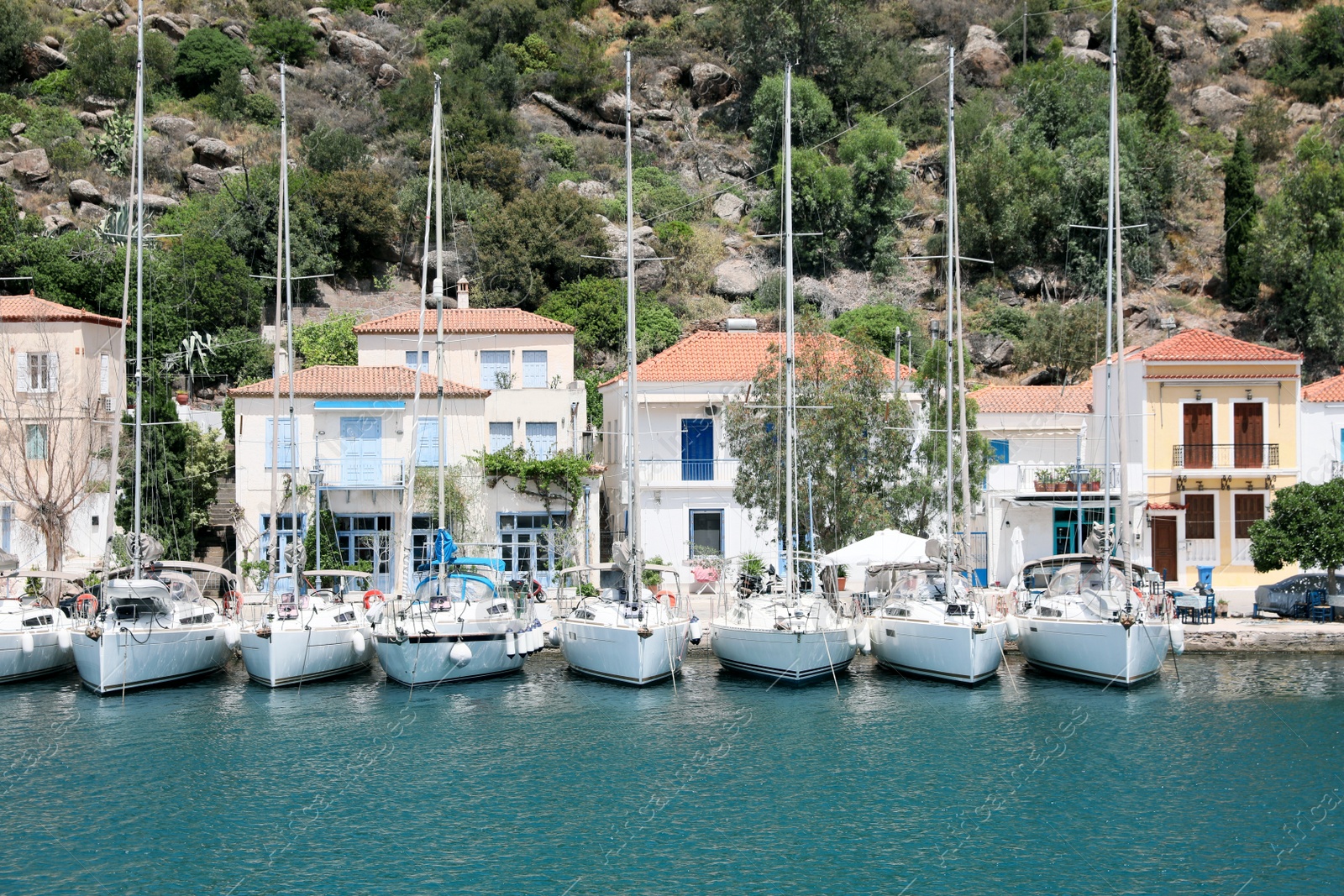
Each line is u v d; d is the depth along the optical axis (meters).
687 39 109.06
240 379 63.78
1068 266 82.44
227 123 90.12
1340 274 75.12
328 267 75.25
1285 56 110.00
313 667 35.53
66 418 48.00
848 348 44.69
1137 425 48.59
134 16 98.56
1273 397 48.84
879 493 43.59
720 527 49.62
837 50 101.06
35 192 77.25
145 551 36.91
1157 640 34.91
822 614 35.66
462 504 47.56
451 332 53.41
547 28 105.50
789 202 37.41
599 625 35.59
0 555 39.00
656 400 49.84
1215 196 91.94
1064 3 112.19
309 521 46.97
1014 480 51.53
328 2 108.69
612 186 92.00
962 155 89.88
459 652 34.81
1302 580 43.25
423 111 93.25
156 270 63.34
